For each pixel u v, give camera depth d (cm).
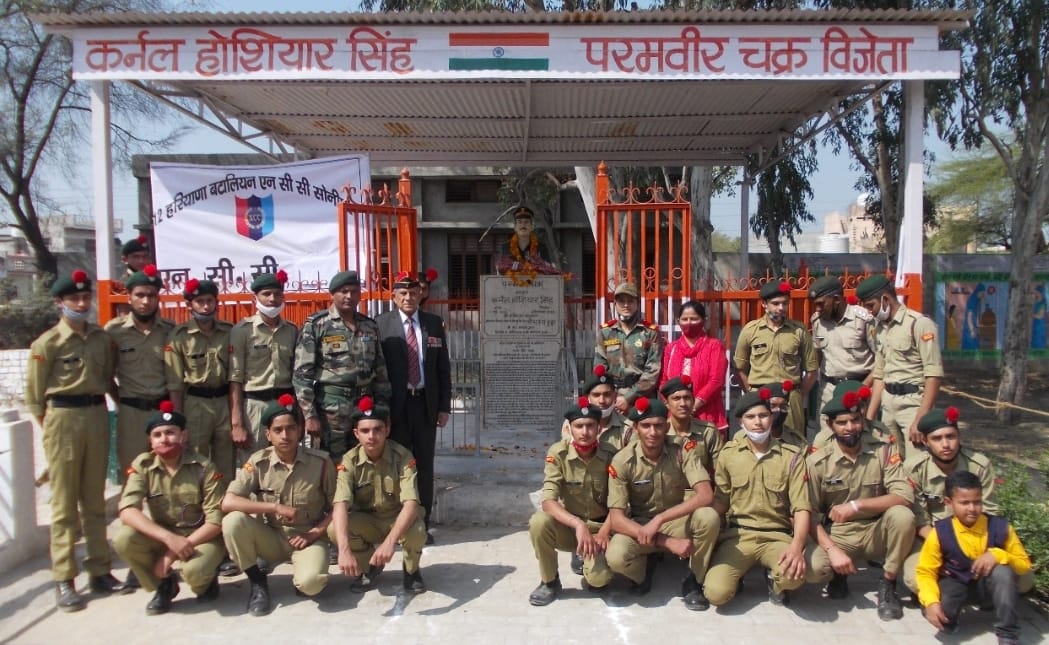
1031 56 1121
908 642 398
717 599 430
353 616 433
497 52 593
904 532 418
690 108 816
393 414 526
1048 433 1009
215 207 630
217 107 787
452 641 403
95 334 476
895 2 1115
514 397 713
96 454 468
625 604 445
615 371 545
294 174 630
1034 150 1152
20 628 421
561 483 459
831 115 824
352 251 625
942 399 1288
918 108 603
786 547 435
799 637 404
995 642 396
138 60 599
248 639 407
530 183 1555
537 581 480
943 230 2972
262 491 453
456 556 521
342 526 437
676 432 477
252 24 594
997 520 403
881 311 534
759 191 1495
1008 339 1125
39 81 1791
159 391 497
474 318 1134
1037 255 1505
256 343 510
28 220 1859
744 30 587
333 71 596
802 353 548
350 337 501
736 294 610
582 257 1739
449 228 1736
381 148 994
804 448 461
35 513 521
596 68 593
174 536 429
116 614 439
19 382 1454
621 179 1312
